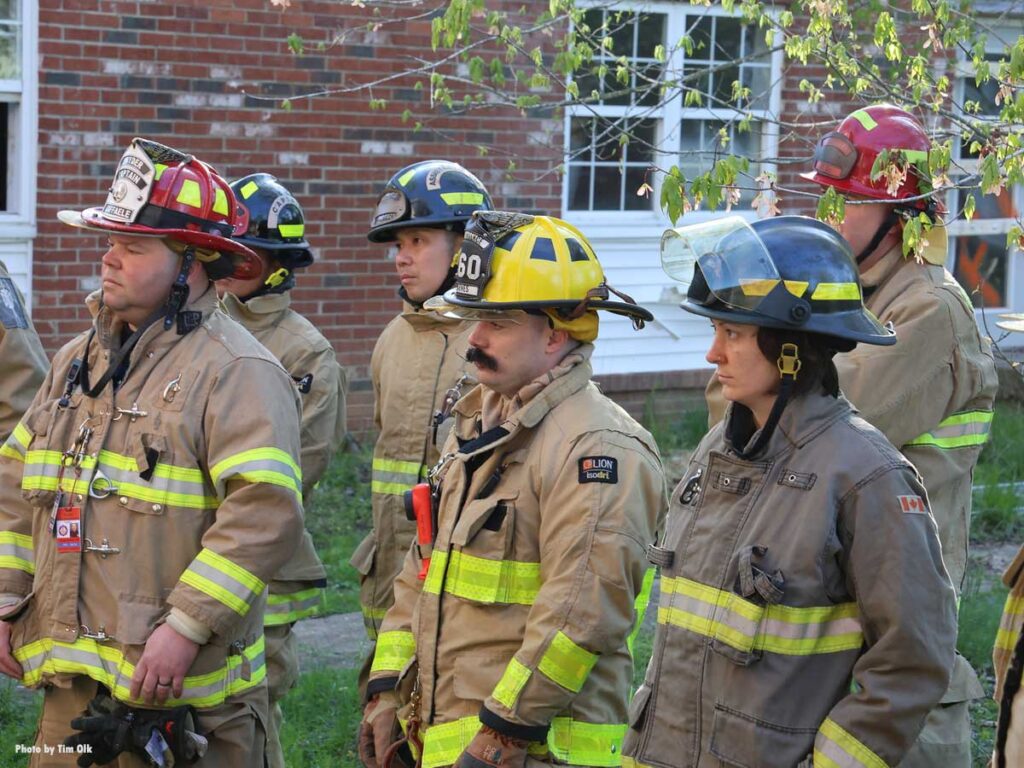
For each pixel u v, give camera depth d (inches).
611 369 461.4
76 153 374.0
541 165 436.5
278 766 193.5
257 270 161.0
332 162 406.3
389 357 201.9
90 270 379.9
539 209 438.3
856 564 118.1
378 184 413.4
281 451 151.3
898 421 171.9
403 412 197.0
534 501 136.8
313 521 363.3
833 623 120.3
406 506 146.4
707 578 124.3
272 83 395.2
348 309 414.0
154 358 153.3
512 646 136.1
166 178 152.7
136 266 152.3
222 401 150.9
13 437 164.6
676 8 441.1
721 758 120.9
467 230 141.8
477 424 147.0
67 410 156.4
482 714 130.8
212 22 384.8
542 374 140.6
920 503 119.3
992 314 538.0
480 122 424.5
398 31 409.1
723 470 126.3
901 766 164.6
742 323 121.6
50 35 366.6
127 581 149.9
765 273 121.5
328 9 399.2
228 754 156.5
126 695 148.3
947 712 168.4
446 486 143.5
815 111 451.5
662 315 467.8
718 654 122.2
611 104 442.3
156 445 149.9
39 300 374.0
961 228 531.5
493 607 136.5
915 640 115.6
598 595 129.9
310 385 210.2
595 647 129.6
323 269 409.1
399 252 196.5
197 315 155.3
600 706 139.1
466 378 192.4
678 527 129.5
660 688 126.9
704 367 478.0
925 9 243.3
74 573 151.7
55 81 369.1
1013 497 394.9
